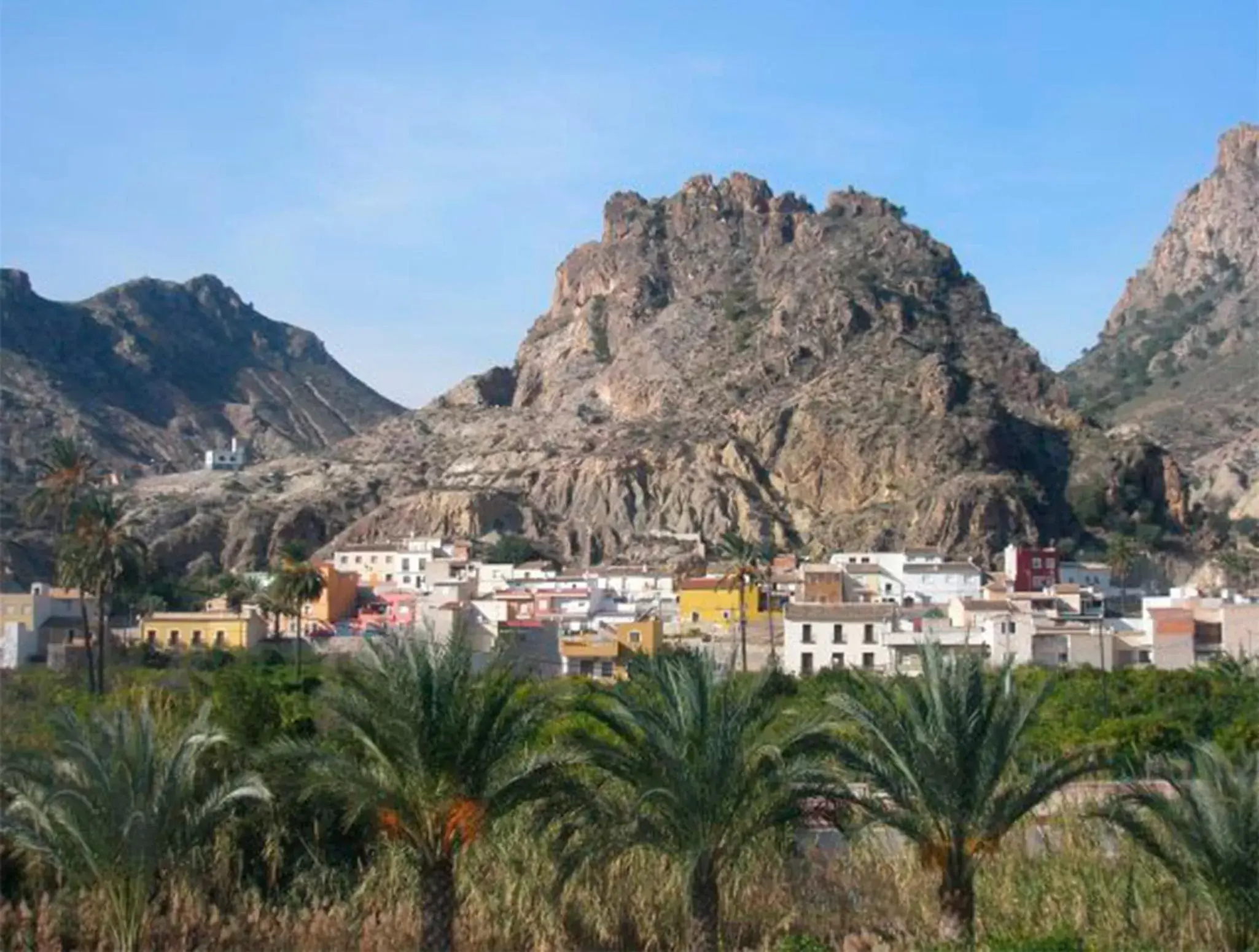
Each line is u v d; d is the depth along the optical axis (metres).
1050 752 66.06
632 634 126.81
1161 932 48.84
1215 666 102.44
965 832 44.50
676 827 43.97
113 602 144.00
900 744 44.72
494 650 55.78
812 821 55.09
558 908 50.94
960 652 47.44
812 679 91.38
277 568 168.12
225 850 54.03
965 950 43.44
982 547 194.00
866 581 159.75
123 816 48.12
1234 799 46.59
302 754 44.25
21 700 85.31
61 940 50.19
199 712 54.62
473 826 43.53
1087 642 115.31
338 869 55.91
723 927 51.53
